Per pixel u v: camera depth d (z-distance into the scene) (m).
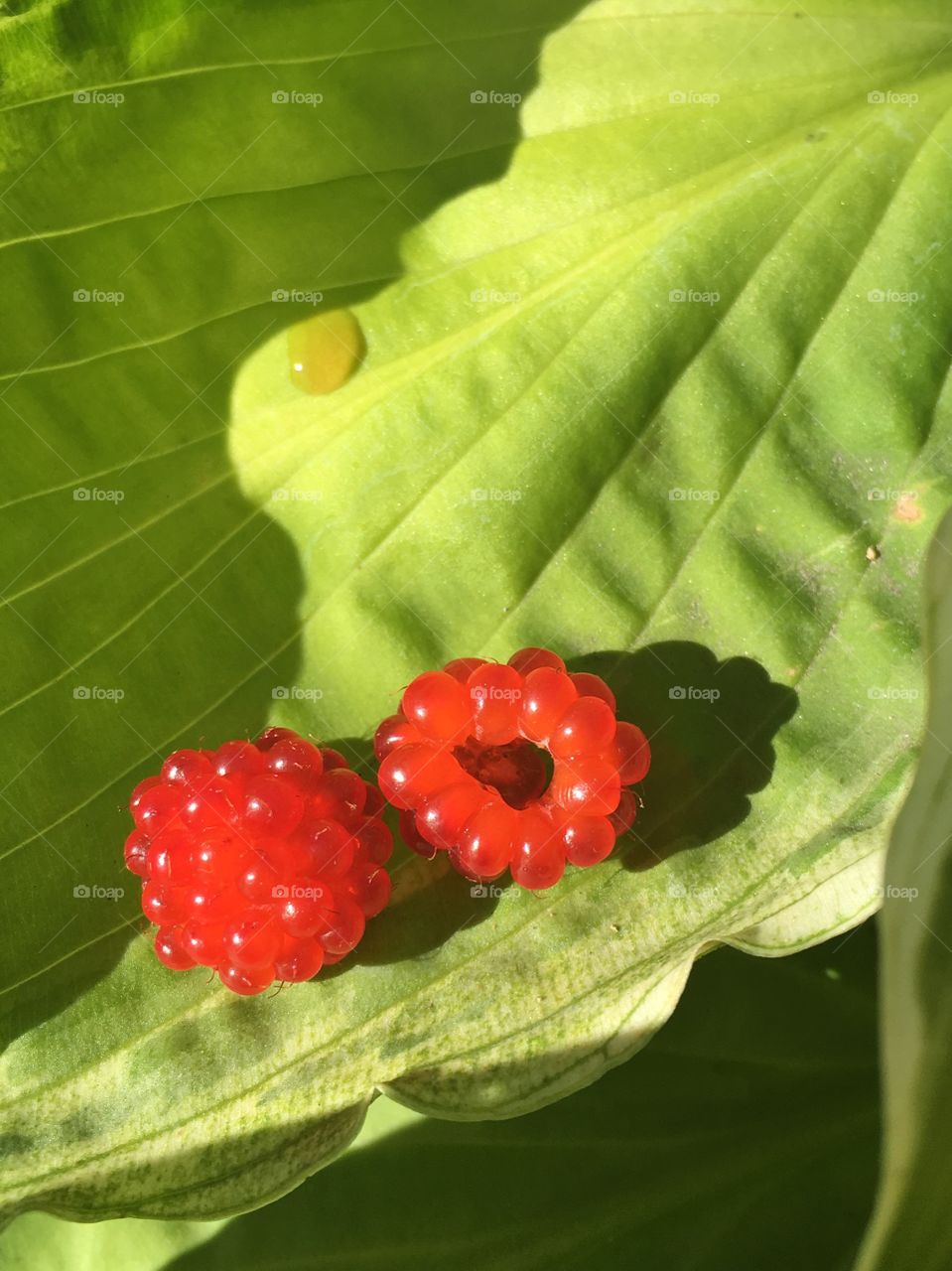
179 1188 0.06
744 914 0.06
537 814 0.06
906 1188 0.05
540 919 0.06
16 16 0.06
